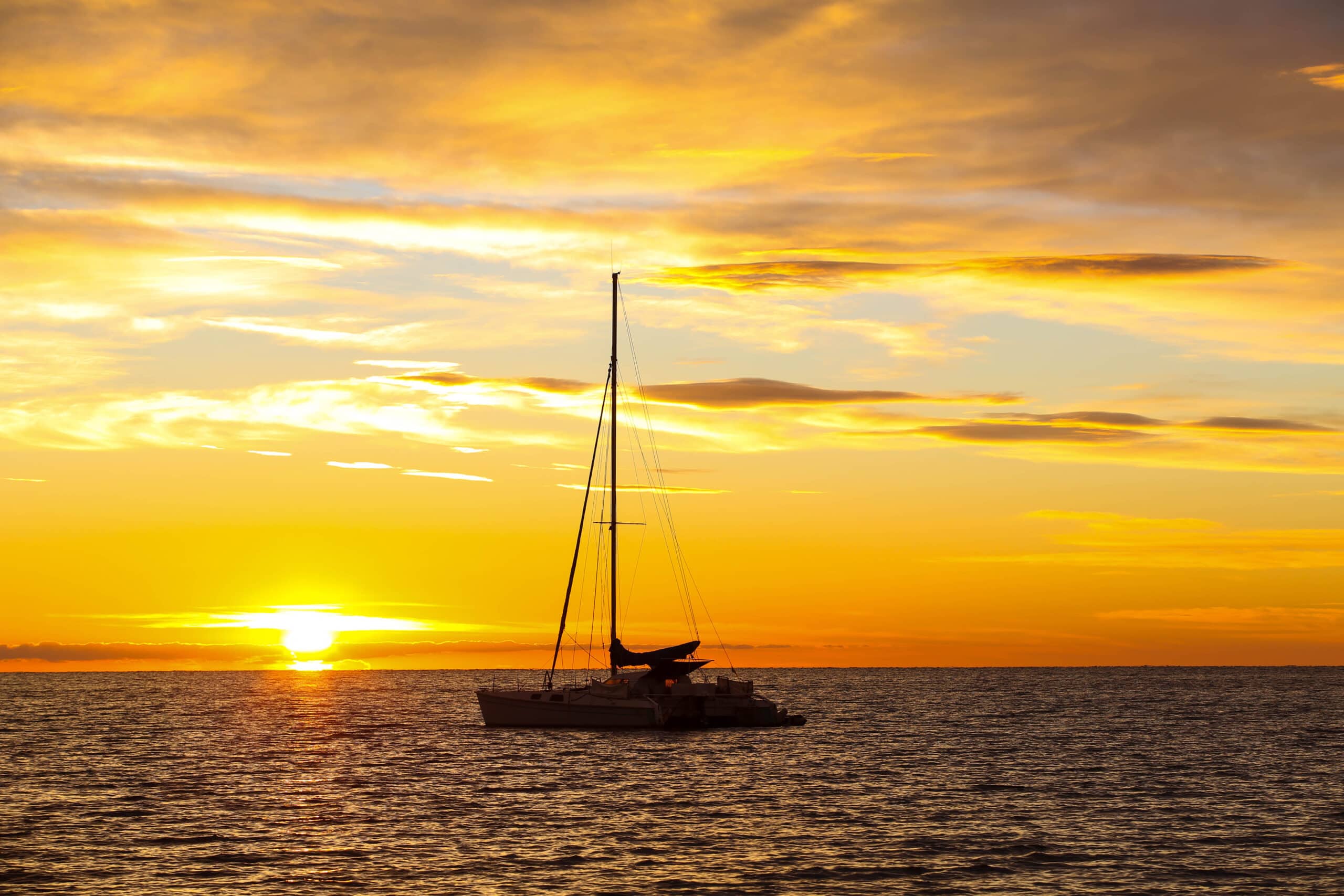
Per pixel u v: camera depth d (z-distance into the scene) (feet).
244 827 151.23
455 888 116.26
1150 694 604.90
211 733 320.29
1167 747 267.80
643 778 200.64
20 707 497.05
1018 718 381.19
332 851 134.51
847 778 201.57
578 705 260.42
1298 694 601.21
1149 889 116.47
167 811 165.17
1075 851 134.51
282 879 120.47
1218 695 579.48
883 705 482.28
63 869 125.39
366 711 449.06
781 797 177.47
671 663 266.77
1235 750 259.80
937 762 231.09
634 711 260.21
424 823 153.89
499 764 222.89
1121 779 202.90
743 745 260.21
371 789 188.34
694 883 118.11
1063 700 532.73
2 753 259.19
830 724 338.54
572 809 165.17
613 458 271.49
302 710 457.27
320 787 191.01
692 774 206.28
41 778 207.72
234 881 119.34
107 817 160.56
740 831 147.23
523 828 150.10
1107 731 320.70
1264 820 156.76
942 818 158.10
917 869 124.77
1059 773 211.82
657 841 140.36
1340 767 222.69
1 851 135.23
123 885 117.80
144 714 433.07
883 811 164.14
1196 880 120.26
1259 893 115.24
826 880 119.75
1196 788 190.08
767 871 123.85
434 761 230.27
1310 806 169.89
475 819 157.28
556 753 241.35
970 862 128.26
